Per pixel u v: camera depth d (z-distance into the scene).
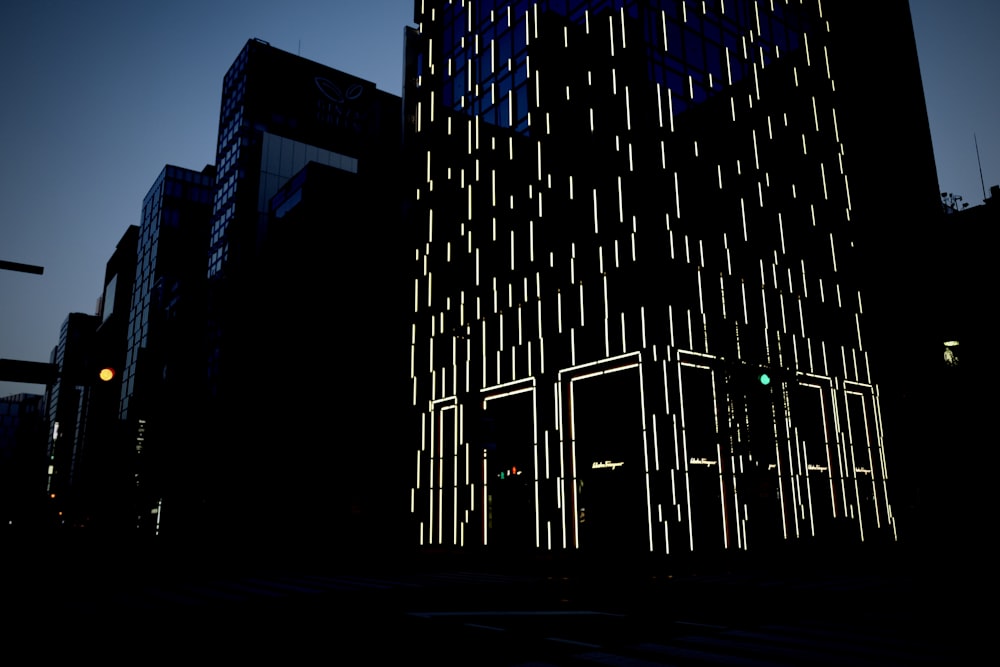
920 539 35.50
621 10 38.22
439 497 46.25
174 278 101.38
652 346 33.59
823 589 16.91
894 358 43.38
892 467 41.22
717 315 36.78
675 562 28.48
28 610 13.93
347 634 10.62
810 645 9.12
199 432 65.62
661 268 34.66
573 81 40.69
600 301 36.69
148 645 9.70
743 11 44.62
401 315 52.44
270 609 14.09
